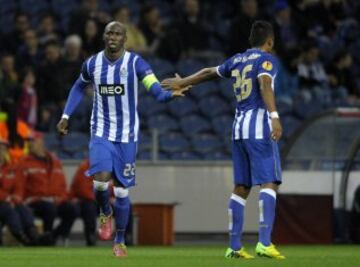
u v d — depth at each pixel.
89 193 55.50
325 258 34.09
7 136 56.91
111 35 34.31
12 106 57.16
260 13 69.81
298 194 58.28
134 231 58.00
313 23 77.94
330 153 58.59
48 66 66.88
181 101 69.25
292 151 58.84
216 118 68.44
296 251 44.34
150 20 72.44
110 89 34.44
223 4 79.62
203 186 62.88
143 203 58.88
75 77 66.75
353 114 57.84
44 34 72.25
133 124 34.69
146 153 63.91
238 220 33.91
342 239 58.06
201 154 65.00
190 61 70.56
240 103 33.72
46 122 65.81
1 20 79.50
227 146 65.75
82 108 65.75
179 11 78.31
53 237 55.19
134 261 31.33
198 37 71.62
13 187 53.47
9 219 53.09
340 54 73.62
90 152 34.47
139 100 68.88
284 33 74.62
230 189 62.94
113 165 34.47
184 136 65.69
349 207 58.06
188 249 47.47
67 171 62.16
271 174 33.22
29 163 55.12
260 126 33.19
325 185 58.44
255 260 31.88
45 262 30.72
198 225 62.81
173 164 62.81
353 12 79.88
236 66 33.78
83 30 69.25
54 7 80.44
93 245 55.75
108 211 34.72
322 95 70.81
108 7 79.56
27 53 69.94
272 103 32.69
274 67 33.19
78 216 55.72
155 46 71.50
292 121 68.06
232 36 68.19
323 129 58.66
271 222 33.28
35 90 66.56
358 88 74.19
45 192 55.22
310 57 71.38
